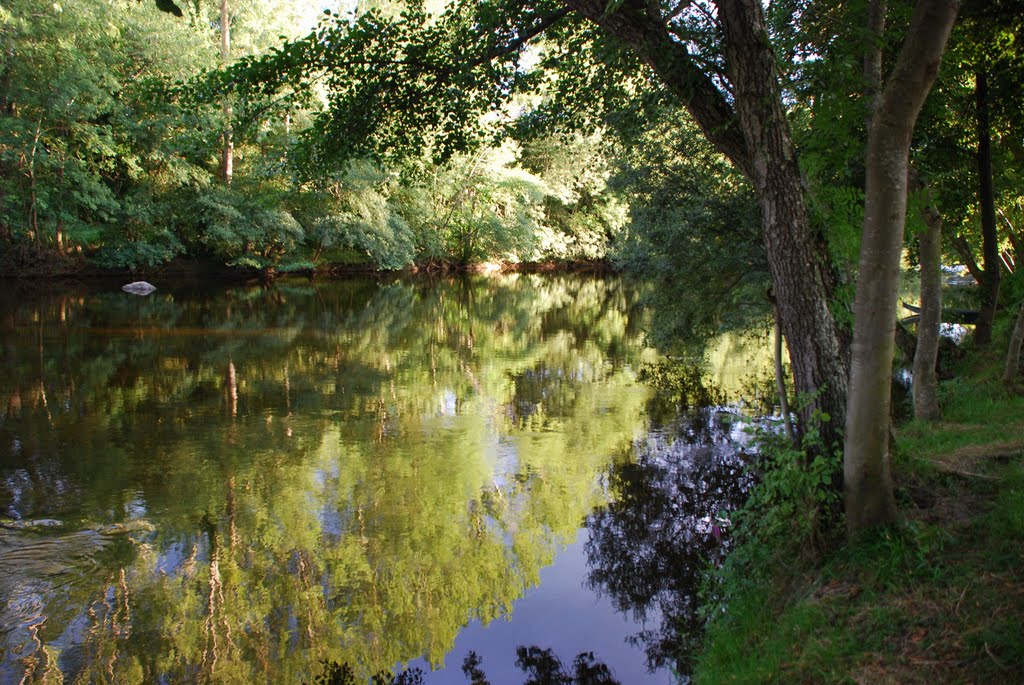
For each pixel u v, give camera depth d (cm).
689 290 1248
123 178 3216
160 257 3225
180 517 782
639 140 1183
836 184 672
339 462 965
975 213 1257
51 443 1023
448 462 967
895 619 375
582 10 547
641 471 923
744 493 831
